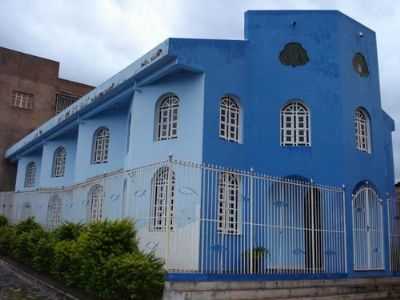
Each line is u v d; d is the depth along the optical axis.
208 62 14.15
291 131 15.09
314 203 13.58
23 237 15.54
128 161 15.61
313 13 15.71
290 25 15.58
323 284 12.34
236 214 12.97
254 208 12.43
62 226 14.07
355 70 16.14
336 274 13.10
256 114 14.95
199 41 14.07
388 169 17.84
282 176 14.64
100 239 10.63
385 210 15.88
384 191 16.09
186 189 12.12
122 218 11.80
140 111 15.43
